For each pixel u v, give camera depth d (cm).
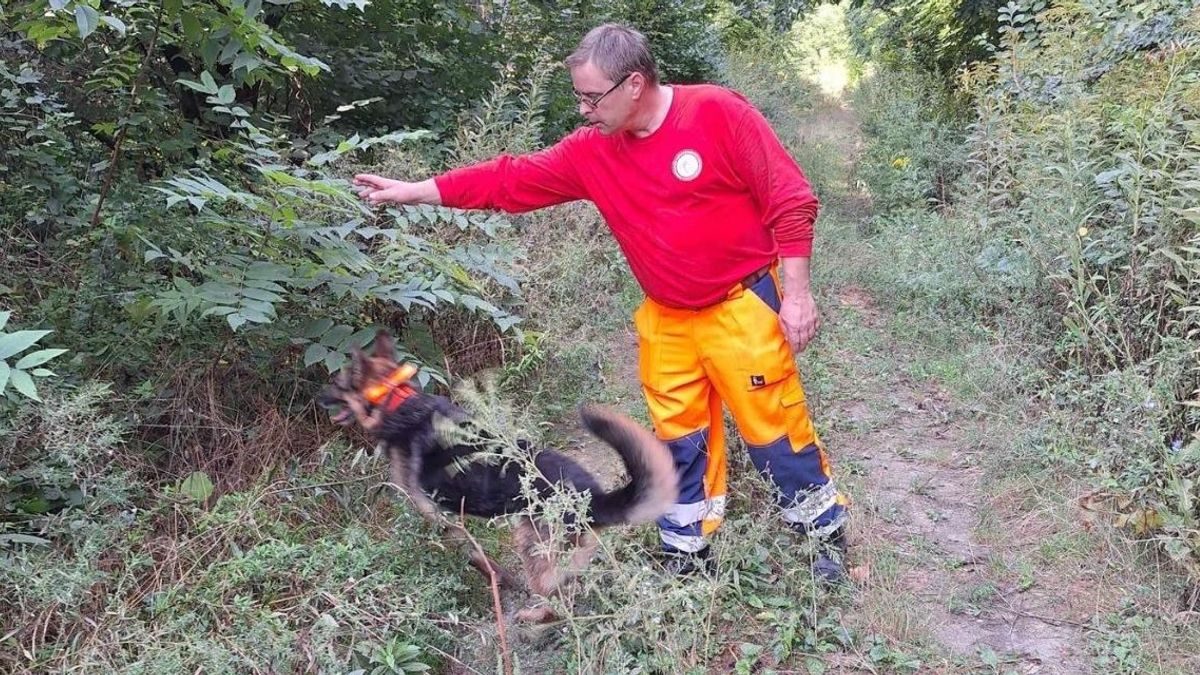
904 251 689
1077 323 421
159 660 243
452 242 473
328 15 591
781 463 306
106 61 405
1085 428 387
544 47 768
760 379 292
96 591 273
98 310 359
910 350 574
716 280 285
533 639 292
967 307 594
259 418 372
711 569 314
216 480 346
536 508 278
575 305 505
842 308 643
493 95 577
